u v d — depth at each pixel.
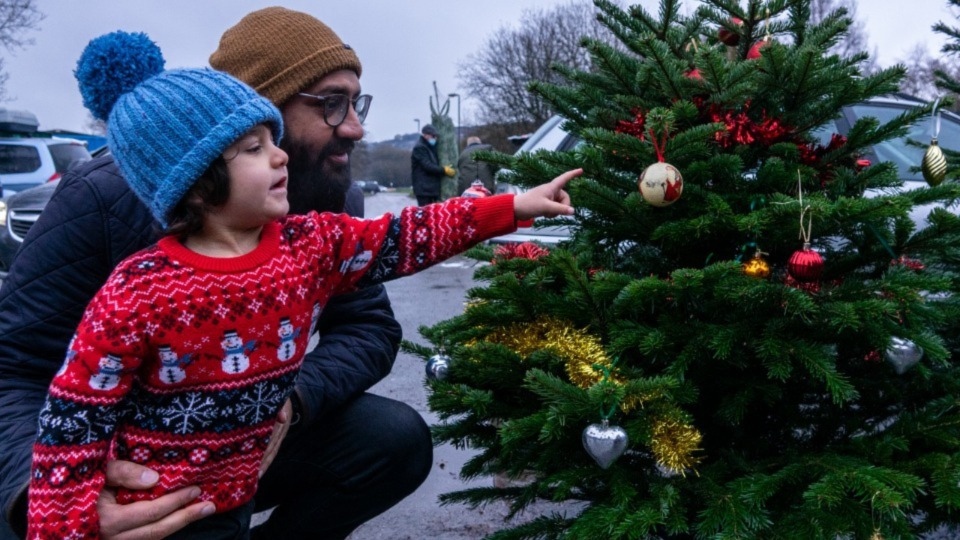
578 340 1.73
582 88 2.05
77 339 1.26
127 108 1.33
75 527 1.23
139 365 1.29
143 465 1.35
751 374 1.77
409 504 2.83
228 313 1.32
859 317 1.58
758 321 1.67
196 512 1.39
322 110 1.77
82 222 1.53
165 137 1.30
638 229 1.83
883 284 1.58
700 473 1.68
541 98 2.11
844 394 1.46
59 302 1.53
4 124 10.79
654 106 1.85
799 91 1.75
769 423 1.88
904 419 1.69
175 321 1.28
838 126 3.77
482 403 1.71
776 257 1.88
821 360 1.53
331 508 1.89
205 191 1.32
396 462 1.88
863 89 1.72
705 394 1.82
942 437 1.59
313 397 1.74
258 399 1.40
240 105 1.32
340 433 1.85
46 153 10.13
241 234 1.39
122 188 1.56
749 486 1.56
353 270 1.58
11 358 1.51
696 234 1.65
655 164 1.61
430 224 1.59
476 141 10.86
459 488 2.96
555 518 1.88
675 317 1.75
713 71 1.72
